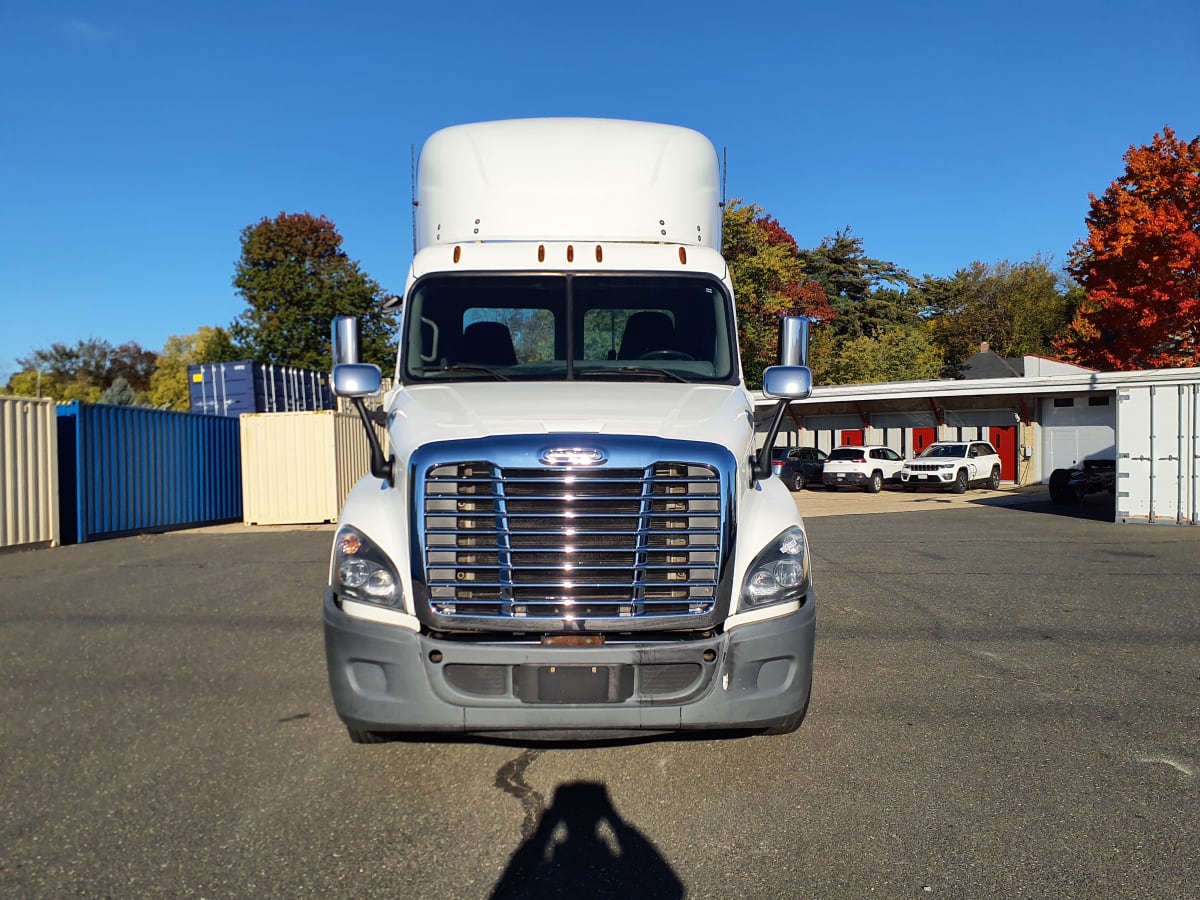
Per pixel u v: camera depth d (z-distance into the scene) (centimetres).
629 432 438
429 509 420
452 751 495
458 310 579
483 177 628
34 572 1201
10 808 422
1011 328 6172
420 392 529
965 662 671
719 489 425
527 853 378
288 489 1984
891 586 1000
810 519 1927
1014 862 364
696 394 521
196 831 398
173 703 583
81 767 473
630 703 411
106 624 829
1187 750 486
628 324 579
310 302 4584
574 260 594
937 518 1916
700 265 601
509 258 595
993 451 3127
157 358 6962
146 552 1434
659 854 376
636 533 420
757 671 422
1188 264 2327
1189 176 2348
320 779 457
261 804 427
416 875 359
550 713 409
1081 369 3634
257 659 698
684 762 475
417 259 600
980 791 434
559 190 625
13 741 512
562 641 411
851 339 5512
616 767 470
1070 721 535
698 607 420
